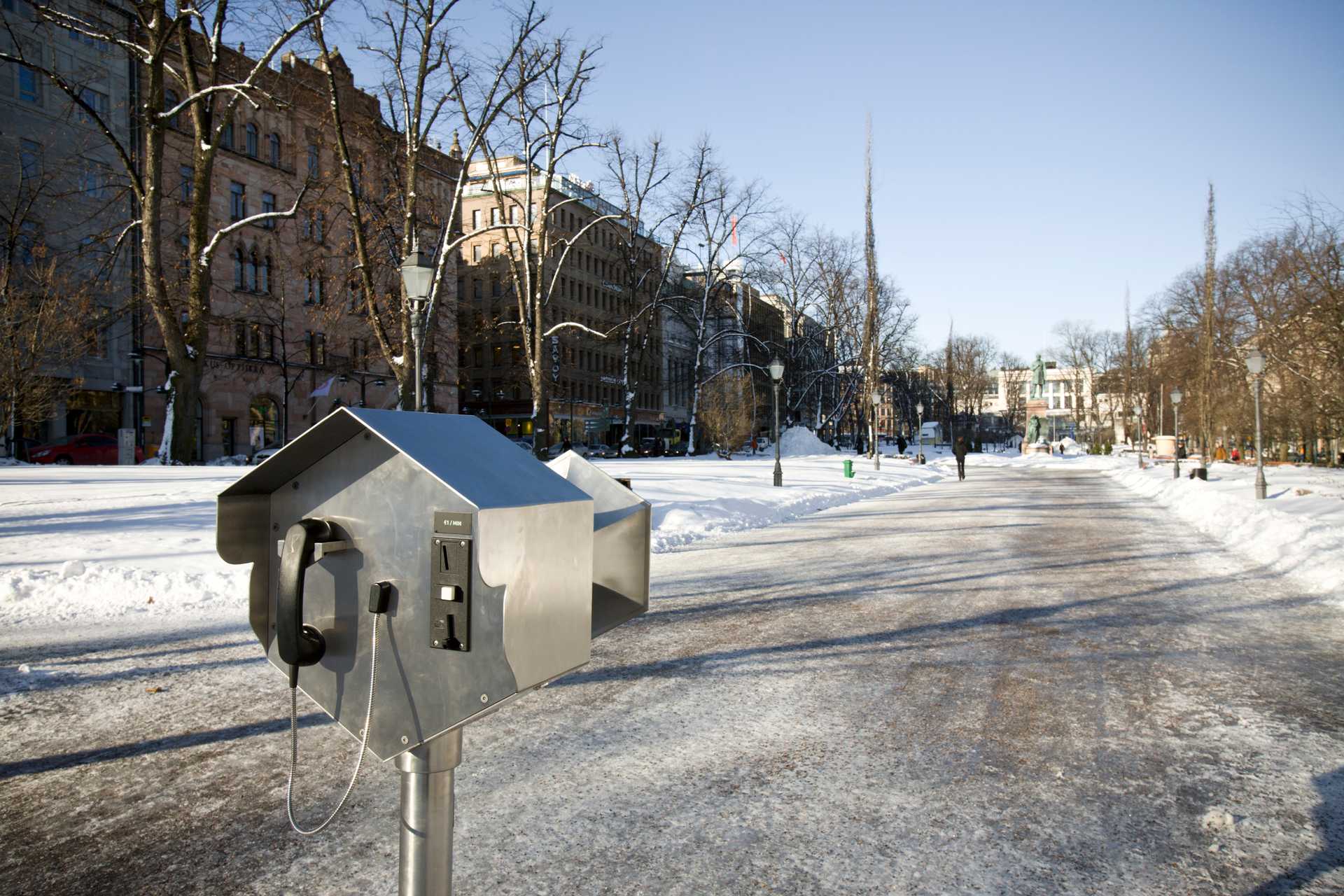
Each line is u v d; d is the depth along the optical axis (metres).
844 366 67.81
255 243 44.19
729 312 59.97
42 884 3.00
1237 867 3.13
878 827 3.45
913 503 23.12
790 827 3.45
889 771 4.07
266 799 3.73
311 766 4.13
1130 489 29.64
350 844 3.29
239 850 3.25
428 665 1.49
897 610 8.10
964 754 4.32
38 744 4.43
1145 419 78.94
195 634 6.88
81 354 29.09
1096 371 94.88
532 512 1.52
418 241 23.70
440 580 1.44
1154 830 3.44
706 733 4.62
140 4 22.55
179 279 27.19
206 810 3.62
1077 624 7.52
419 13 23.19
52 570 8.59
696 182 42.16
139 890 2.95
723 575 10.19
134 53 22.58
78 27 22.39
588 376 70.19
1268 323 37.28
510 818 3.53
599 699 5.26
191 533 10.95
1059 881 3.02
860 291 61.97
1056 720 4.89
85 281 29.36
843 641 6.82
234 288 43.12
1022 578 10.02
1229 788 3.89
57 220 34.53
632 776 4.00
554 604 1.57
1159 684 5.65
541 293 30.08
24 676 5.66
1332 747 4.44
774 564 11.23
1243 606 8.41
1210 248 43.44
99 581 8.30
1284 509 16.39
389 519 1.54
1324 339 31.42
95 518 12.05
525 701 5.21
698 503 17.23
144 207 23.09
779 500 19.94
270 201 45.28
